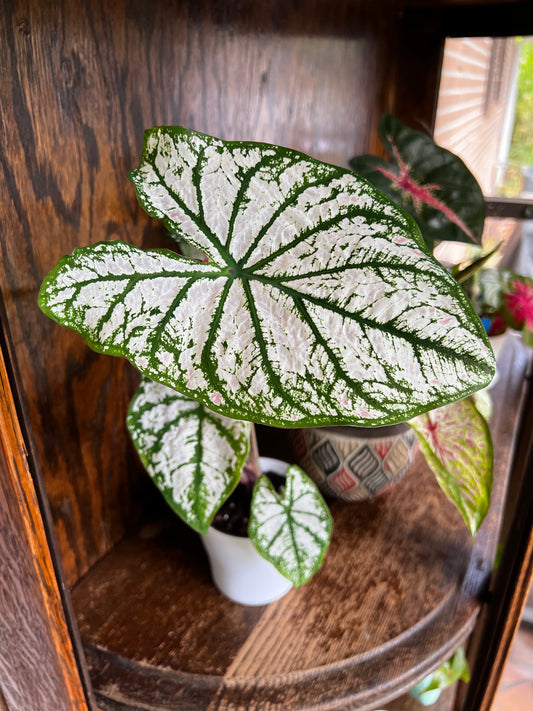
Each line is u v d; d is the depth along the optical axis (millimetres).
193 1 405
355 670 397
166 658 400
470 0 594
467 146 934
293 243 266
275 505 383
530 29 612
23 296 346
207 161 267
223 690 385
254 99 492
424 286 248
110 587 456
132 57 372
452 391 238
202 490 365
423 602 441
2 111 303
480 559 480
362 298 253
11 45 299
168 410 383
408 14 677
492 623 466
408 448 482
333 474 495
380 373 244
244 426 377
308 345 253
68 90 337
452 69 757
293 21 514
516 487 632
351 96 643
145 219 426
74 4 325
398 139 472
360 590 451
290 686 386
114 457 472
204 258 412
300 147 576
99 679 394
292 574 373
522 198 665
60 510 425
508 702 785
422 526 509
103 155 374
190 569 474
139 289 256
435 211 470
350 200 260
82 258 249
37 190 335
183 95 419
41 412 384
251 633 418
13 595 319
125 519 506
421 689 529
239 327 259
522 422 633
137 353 249
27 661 351
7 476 270
